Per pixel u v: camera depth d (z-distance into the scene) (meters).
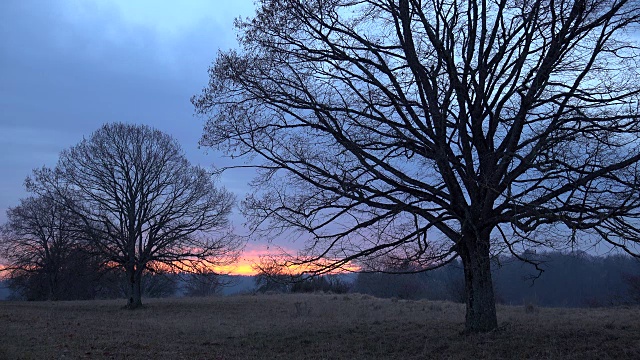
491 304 12.20
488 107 11.97
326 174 11.77
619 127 10.30
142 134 35.12
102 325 19.80
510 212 10.94
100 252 33.34
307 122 12.27
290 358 11.30
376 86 12.41
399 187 11.76
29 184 33.91
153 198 34.44
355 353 11.52
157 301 40.78
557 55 10.71
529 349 10.54
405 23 12.45
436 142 11.41
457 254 11.97
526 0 11.48
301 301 32.75
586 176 10.12
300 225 11.87
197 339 14.84
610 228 9.61
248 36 12.91
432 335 13.10
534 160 10.30
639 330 12.70
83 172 34.41
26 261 45.47
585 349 10.47
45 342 13.81
